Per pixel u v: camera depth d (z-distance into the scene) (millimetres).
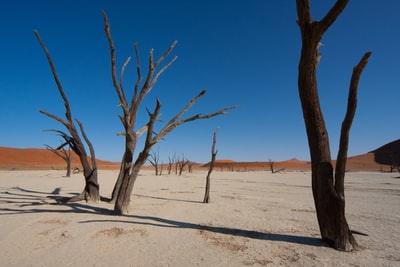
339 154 5160
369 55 4480
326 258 4633
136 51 9289
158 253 4902
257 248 5219
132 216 8188
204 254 4875
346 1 4211
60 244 5352
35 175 35531
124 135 8938
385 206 10820
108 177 32531
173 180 28656
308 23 4977
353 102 4867
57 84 10688
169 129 8727
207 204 11070
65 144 11203
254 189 18438
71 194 13883
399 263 4402
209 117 8734
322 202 5293
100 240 5633
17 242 5461
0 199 11898
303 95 5344
